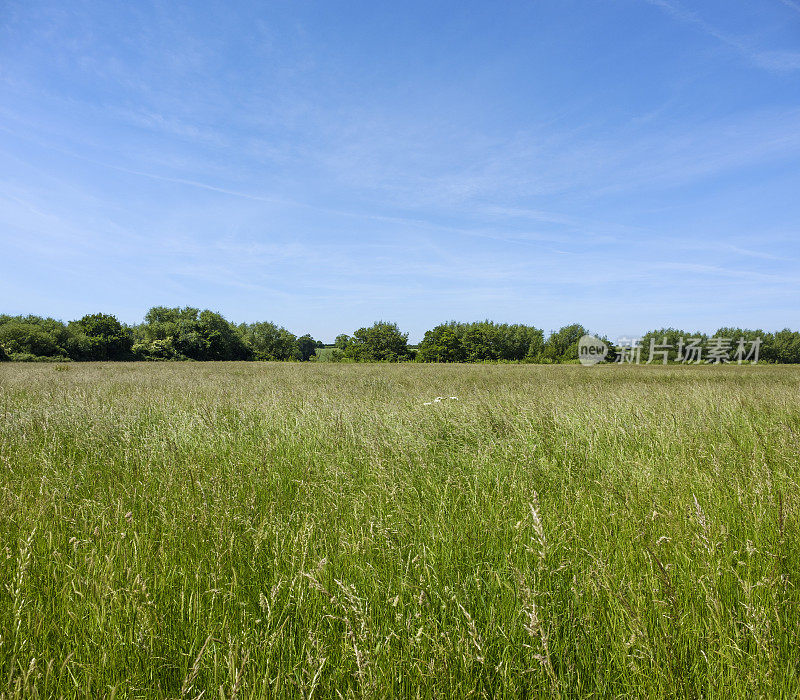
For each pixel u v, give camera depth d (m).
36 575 2.26
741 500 3.25
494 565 2.53
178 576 2.40
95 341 55.66
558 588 2.20
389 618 2.07
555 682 1.60
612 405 7.82
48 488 3.51
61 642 1.86
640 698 1.68
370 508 3.38
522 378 18.83
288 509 3.37
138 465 4.49
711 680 1.72
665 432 5.77
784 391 10.60
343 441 5.42
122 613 1.95
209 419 6.67
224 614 2.06
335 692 1.66
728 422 6.62
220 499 3.29
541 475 4.20
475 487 3.90
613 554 2.61
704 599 2.18
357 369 29.55
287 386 13.16
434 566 2.48
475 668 1.76
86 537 2.72
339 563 2.51
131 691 1.64
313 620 2.02
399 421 6.32
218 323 78.88
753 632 1.77
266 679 1.58
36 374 18.00
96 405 7.83
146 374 19.14
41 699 1.58
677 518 2.97
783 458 4.39
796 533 2.70
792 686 1.69
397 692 1.67
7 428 5.96
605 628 1.98
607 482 3.81
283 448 5.42
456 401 8.48
